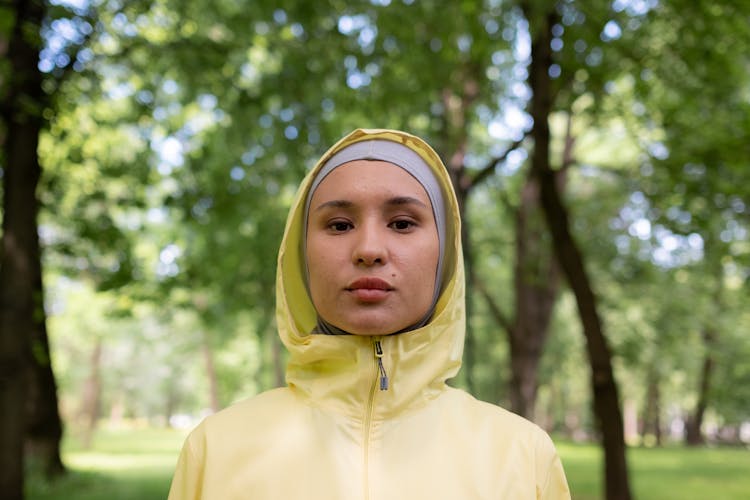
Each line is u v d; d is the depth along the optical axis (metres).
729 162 7.71
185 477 1.68
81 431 27.28
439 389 1.79
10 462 6.00
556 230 7.32
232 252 12.30
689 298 18.14
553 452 1.77
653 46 8.05
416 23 7.73
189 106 11.42
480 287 14.95
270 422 1.70
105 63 8.27
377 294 1.60
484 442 1.70
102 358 45.19
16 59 6.54
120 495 10.41
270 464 1.61
